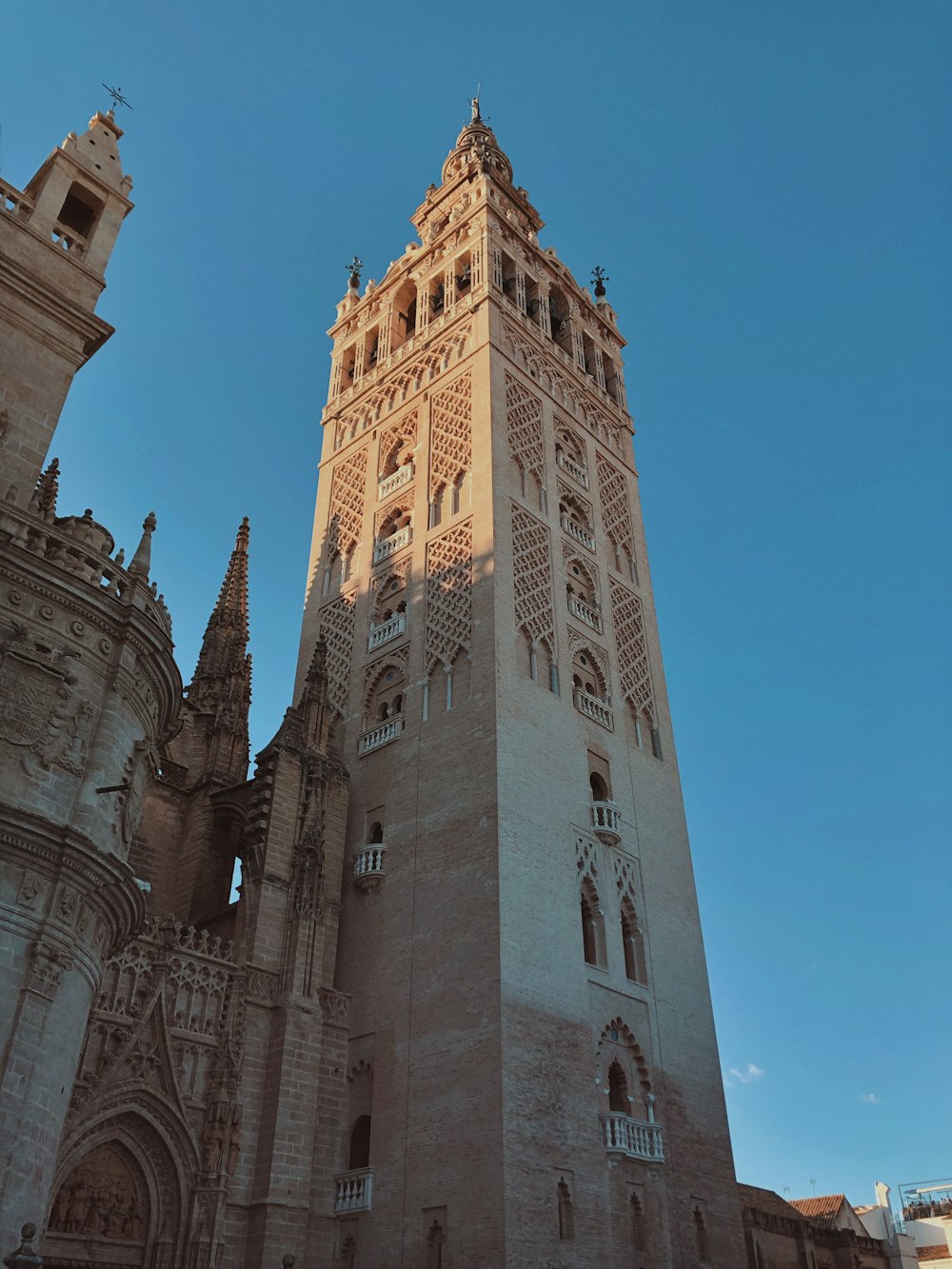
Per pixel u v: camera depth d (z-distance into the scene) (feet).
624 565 176.96
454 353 175.83
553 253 206.49
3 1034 69.67
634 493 190.60
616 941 130.72
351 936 130.11
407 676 147.23
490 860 119.14
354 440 188.96
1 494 88.79
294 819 129.49
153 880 143.02
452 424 167.02
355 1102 117.91
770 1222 175.73
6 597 80.12
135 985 104.73
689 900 147.02
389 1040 118.32
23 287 99.14
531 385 174.81
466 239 192.95
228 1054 108.06
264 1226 102.32
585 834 134.51
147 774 90.68
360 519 177.06
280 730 135.44
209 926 128.36
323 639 158.81
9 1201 66.80
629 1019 125.90
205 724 159.84
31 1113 70.18
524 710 134.82
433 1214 103.71
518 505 155.33
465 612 143.84
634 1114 119.65
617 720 152.97
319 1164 112.16
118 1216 96.07
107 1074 98.22
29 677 78.74
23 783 75.66
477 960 114.11
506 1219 97.96
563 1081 111.55
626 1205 111.75
